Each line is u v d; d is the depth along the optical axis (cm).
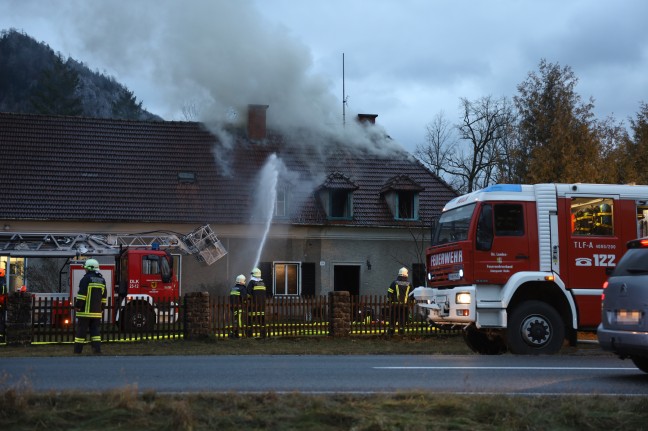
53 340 2073
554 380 1059
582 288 1625
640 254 1106
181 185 3497
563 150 2952
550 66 3216
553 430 706
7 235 2659
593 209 1650
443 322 1672
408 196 3628
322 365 1270
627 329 1086
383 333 2186
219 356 1573
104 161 3534
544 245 1617
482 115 4956
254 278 2222
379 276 3556
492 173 4941
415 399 810
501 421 725
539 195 1631
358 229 3550
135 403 754
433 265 1752
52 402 768
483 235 1598
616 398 848
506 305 1582
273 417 720
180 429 678
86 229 3291
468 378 1070
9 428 679
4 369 1195
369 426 686
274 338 2102
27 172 3394
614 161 2980
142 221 3303
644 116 3700
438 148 5275
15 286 3181
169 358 1483
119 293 2698
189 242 3241
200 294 2080
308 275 3494
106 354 1689
